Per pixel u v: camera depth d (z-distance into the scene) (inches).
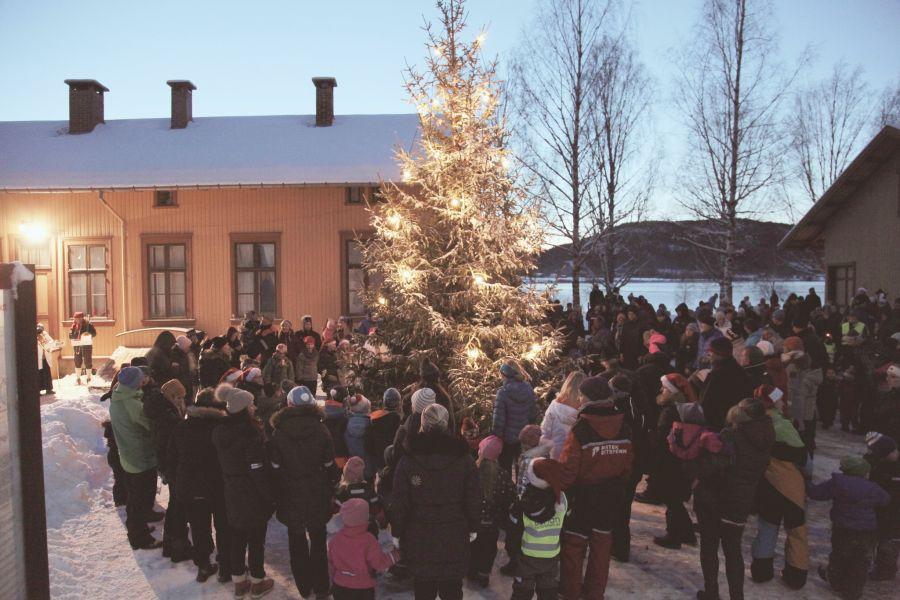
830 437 419.2
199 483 214.7
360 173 641.0
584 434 184.9
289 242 650.2
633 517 282.0
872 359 421.1
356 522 175.0
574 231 895.1
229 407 199.9
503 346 330.6
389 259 349.4
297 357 498.3
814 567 232.8
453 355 328.2
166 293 665.0
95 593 210.2
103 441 357.7
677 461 242.8
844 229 780.6
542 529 178.1
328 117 767.7
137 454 242.8
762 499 217.6
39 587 129.0
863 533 203.2
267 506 204.1
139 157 698.2
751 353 256.1
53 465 297.1
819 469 345.7
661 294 1950.1
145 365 299.0
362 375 355.6
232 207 654.5
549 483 178.1
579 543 188.7
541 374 345.4
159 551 243.9
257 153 693.9
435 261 343.0
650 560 237.5
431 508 164.7
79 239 662.5
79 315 620.4
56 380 638.5
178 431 218.7
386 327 351.3
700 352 391.2
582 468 185.2
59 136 759.7
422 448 166.6
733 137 912.3
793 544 215.2
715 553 199.5
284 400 293.0
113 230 662.5
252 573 206.5
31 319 128.4
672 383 239.8
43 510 130.2
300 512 199.9
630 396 235.6
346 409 262.2
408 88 356.5
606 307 696.4
